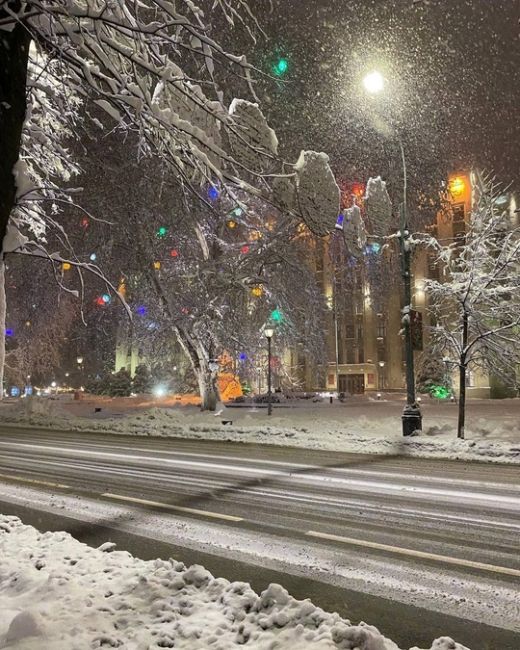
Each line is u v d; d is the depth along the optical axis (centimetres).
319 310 3006
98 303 3092
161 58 555
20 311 3269
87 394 6638
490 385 5391
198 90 585
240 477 1168
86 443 1947
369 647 360
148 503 896
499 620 449
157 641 371
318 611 410
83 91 588
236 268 2798
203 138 566
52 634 373
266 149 616
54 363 5166
